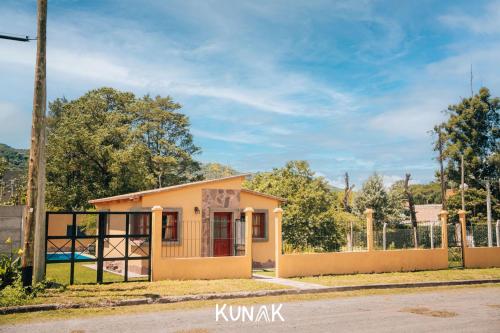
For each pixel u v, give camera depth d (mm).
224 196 19906
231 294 12344
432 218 50875
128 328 8578
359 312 10328
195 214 19125
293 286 13672
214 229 19797
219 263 15172
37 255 12719
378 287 14461
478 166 41625
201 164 53031
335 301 11930
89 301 10883
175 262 14586
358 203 46875
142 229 18484
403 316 9852
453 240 20484
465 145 42281
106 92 47531
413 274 17125
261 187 32156
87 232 31578
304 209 29203
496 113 42656
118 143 41469
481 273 17781
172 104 50156
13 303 10414
